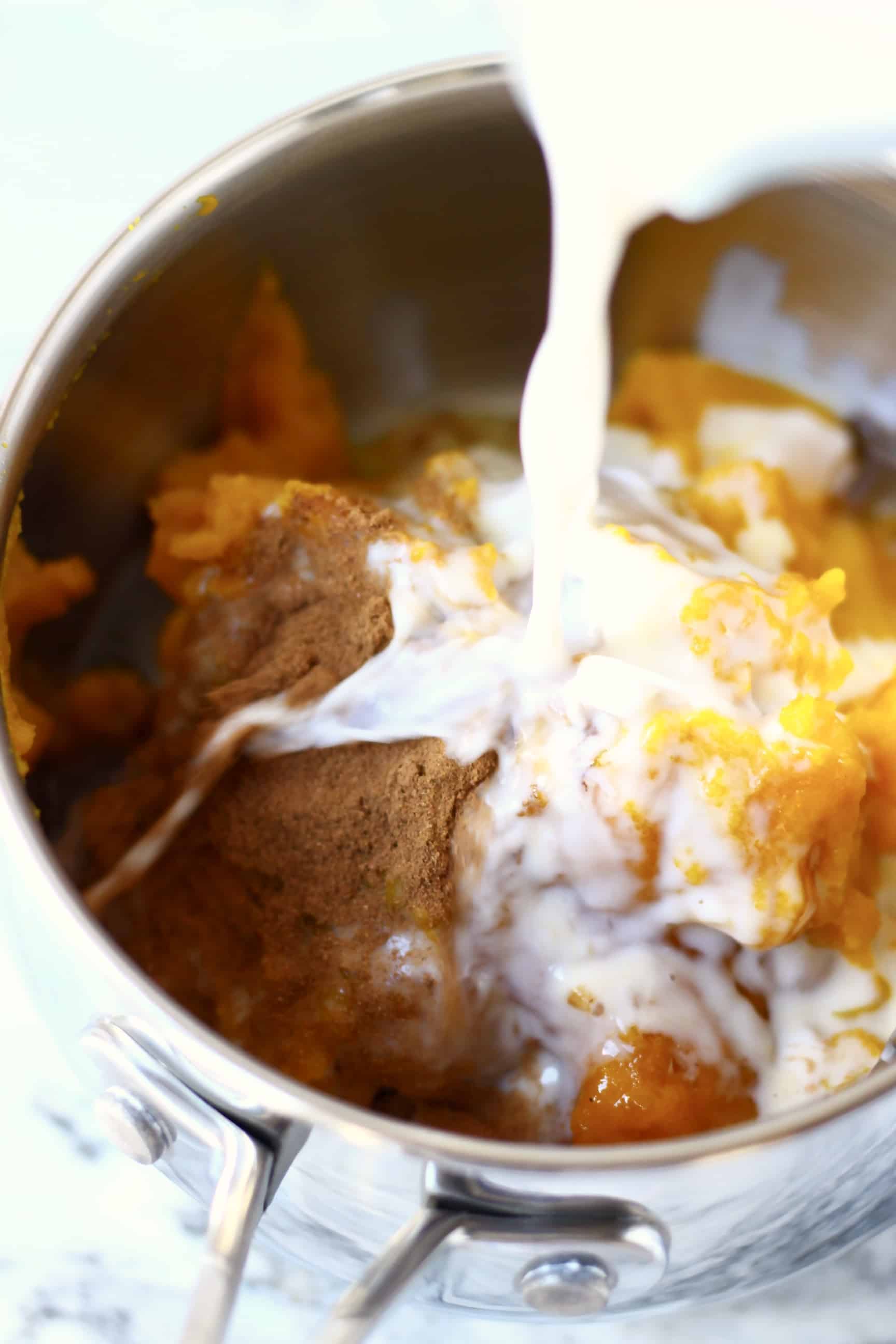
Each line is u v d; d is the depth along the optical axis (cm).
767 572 42
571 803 37
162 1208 39
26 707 40
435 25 52
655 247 43
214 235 40
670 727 37
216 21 52
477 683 39
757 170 34
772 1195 31
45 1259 38
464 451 47
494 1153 29
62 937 31
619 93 35
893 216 40
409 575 40
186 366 42
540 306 46
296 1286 38
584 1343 38
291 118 39
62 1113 40
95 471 41
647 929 38
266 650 41
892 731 40
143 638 44
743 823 37
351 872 38
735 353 45
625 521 42
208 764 40
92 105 51
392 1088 39
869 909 39
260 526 42
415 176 41
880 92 32
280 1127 30
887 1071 30
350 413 46
